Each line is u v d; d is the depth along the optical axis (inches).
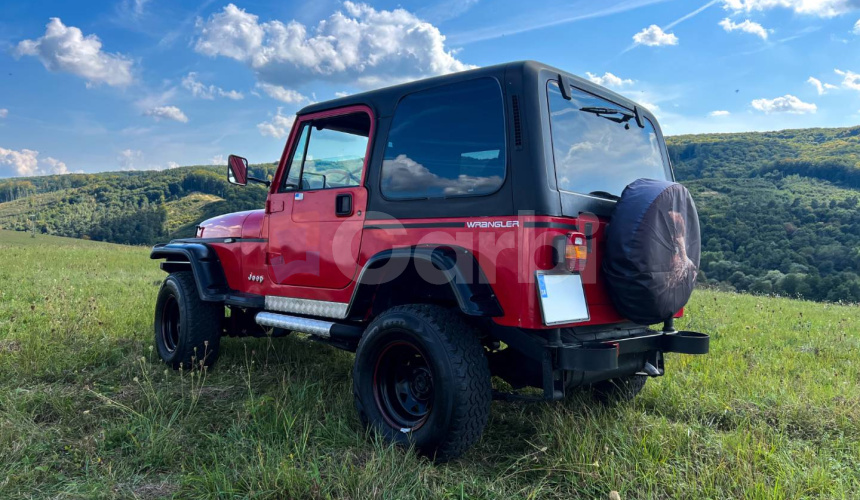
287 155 174.6
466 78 130.4
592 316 127.7
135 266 556.7
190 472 111.7
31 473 107.3
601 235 130.6
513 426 143.2
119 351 202.4
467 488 106.9
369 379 130.0
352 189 149.9
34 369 175.6
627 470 114.4
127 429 129.1
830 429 142.4
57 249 771.4
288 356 200.2
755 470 113.0
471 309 113.4
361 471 107.5
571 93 132.1
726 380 179.0
